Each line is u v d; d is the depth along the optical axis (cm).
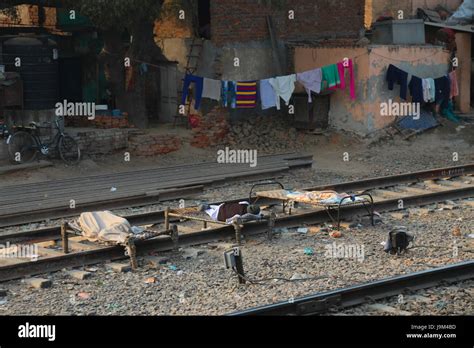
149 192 3181
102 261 2239
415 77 4781
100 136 4059
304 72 4494
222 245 2430
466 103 5584
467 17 6019
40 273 2125
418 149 4559
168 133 4381
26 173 3600
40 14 4853
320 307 1767
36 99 3841
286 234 2588
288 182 3594
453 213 2911
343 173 3866
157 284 2045
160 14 4141
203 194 3319
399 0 6375
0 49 3975
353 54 4691
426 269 2133
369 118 4684
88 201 2980
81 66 4994
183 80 4366
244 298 1914
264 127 4800
